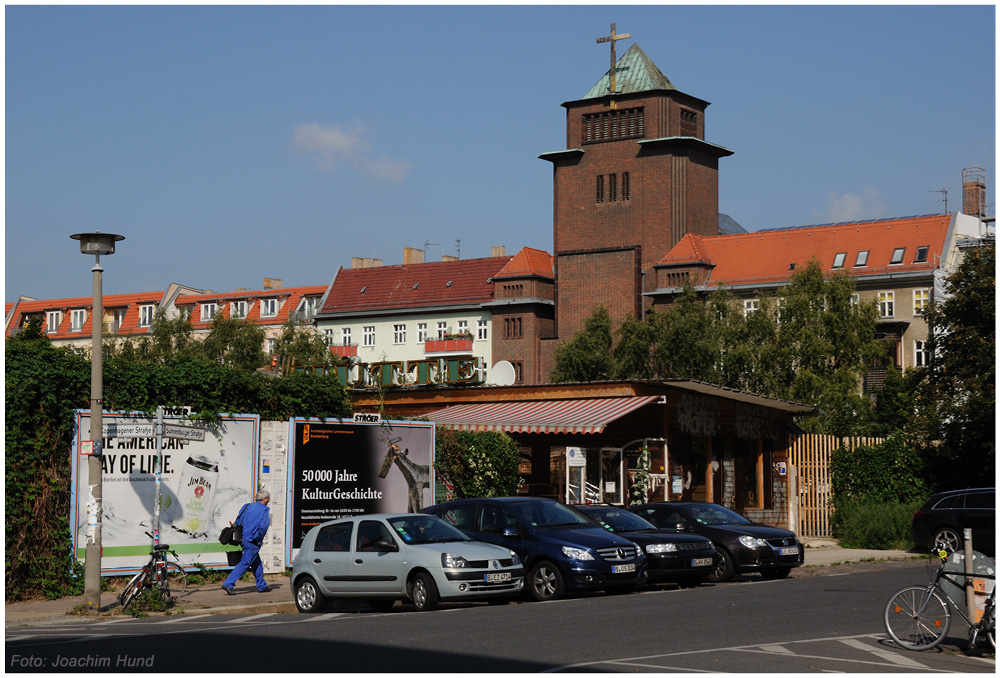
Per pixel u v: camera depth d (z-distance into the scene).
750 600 18.28
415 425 25.59
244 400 22.88
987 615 13.02
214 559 21.92
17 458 19.08
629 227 92.00
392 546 17.88
